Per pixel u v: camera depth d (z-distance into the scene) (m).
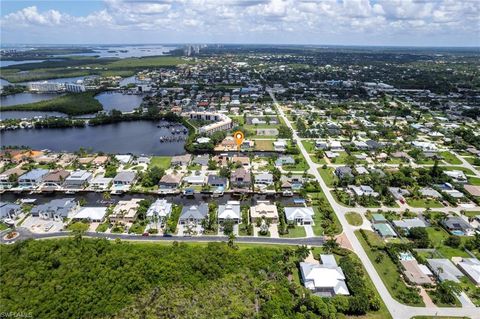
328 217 151.38
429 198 171.88
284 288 106.12
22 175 186.12
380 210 157.12
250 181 184.00
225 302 102.19
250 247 130.38
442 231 143.75
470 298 105.75
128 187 181.00
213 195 175.88
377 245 130.25
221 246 122.75
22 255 112.12
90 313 97.88
